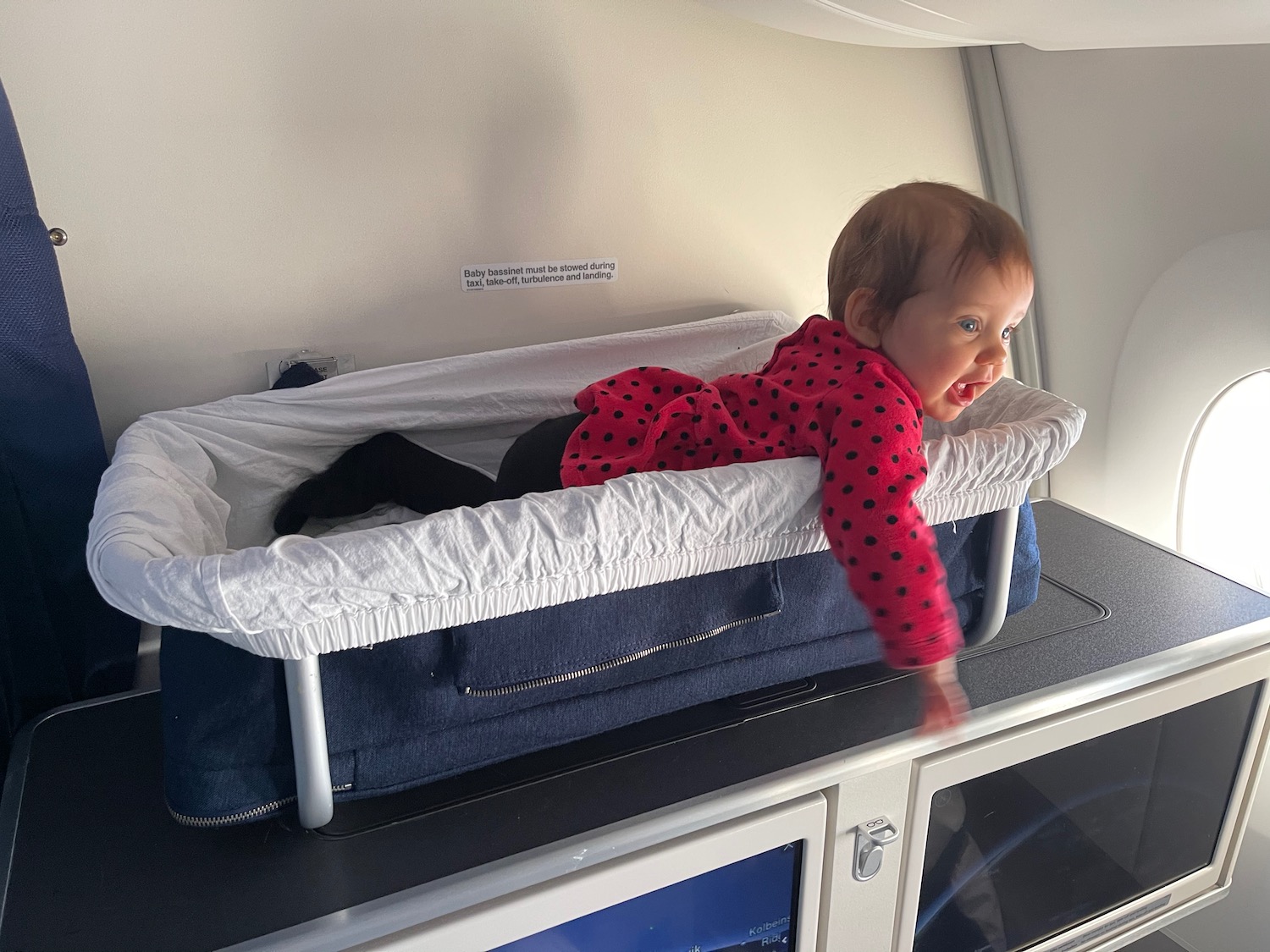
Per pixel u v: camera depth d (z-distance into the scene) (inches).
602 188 43.9
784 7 37.1
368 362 42.1
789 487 27.2
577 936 28.1
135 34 34.5
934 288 29.5
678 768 29.6
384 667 25.4
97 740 32.3
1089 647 36.1
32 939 23.9
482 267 42.8
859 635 32.8
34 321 31.6
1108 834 38.0
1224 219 41.9
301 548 21.9
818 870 30.5
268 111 37.0
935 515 30.7
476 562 23.2
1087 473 53.0
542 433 35.7
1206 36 35.5
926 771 31.0
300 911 24.6
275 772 25.9
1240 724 39.1
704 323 44.5
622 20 41.7
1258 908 45.3
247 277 38.8
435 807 28.0
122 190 36.0
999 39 40.1
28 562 33.1
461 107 39.9
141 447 32.2
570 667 27.1
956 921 35.9
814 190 48.7
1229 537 47.7
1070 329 51.6
